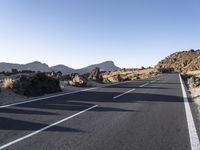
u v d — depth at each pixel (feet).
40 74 74.28
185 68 579.48
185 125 35.24
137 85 110.52
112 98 63.77
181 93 77.36
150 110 47.11
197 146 26.22
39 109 46.42
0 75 134.51
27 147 25.54
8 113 42.19
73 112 44.19
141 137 29.30
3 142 27.04
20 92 65.31
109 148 25.40
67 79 124.98
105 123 36.27
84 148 25.35
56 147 25.58
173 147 25.85
